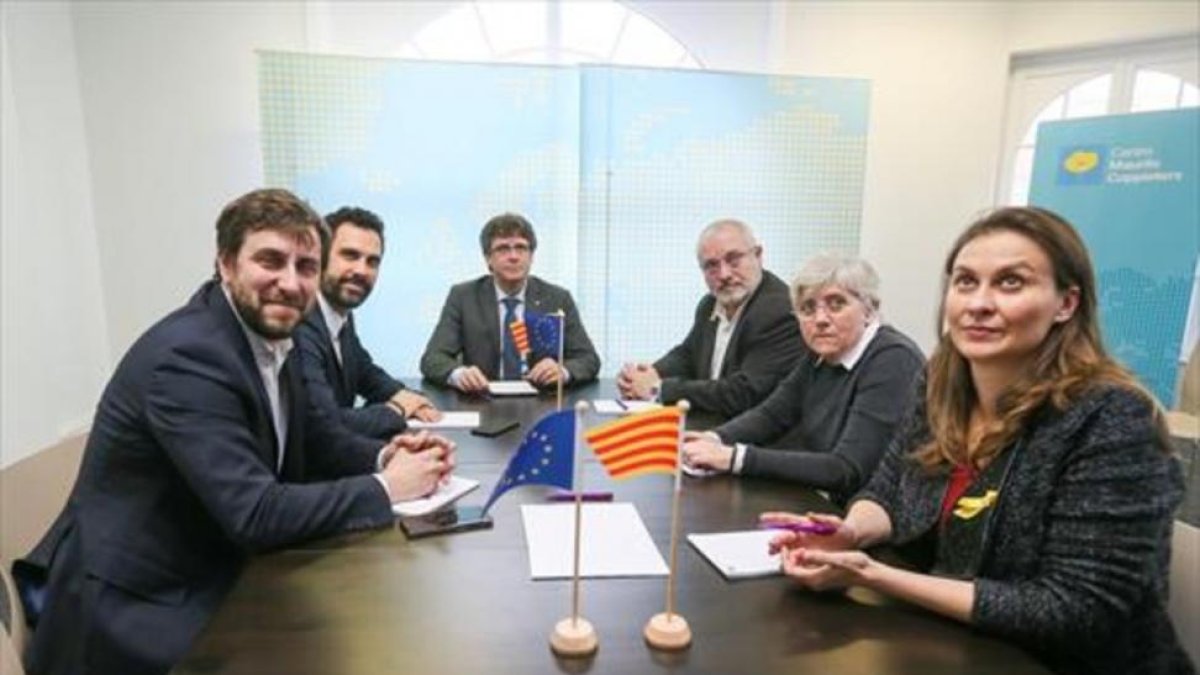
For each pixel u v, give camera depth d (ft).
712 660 2.97
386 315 11.90
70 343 10.63
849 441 5.35
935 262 13.28
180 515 4.22
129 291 11.53
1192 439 7.97
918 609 3.40
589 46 12.42
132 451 4.10
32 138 9.80
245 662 2.89
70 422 10.62
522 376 8.80
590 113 11.65
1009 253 3.61
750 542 4.13
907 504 4.24
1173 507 3.31
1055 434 3.49
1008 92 13.10
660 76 11.72
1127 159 11.32
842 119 12.23
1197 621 3.72
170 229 11.47
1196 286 11.33
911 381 5.40
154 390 3.98
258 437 4.36
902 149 12.85
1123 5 11.48
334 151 11.21
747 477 5.30
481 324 9.11
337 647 3.01
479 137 11.64
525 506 4.63
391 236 11.67
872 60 12.51
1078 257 3.59
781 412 6.47
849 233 12.57
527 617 3.28
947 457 4.05
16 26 9.50
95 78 10.91
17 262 9.19
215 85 11.23
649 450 3.34
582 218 11.93
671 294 12.34
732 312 7.91
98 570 3.97
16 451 9.16
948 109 12.82
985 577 3.68
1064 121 11.93
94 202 11.19
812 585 3.54
